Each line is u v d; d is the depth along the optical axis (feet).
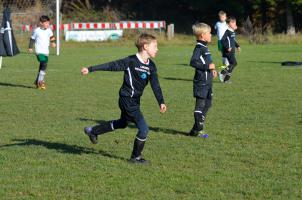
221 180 30.12
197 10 216.74
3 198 27.58
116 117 49.14
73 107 54.19
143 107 53.98
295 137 39.99
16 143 39.01
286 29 195.72
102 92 64.28
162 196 27.71
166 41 153.48
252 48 135.33
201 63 40.40
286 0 188.14
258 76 78.07
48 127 44.65
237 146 37.68
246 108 52.26
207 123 45.68
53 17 159.84
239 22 200.34
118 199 27.32
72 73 83.92
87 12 203.82
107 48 139.64
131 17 216.33
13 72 85.51
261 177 30.53
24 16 158.61
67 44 148.46
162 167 32.71
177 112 51.21
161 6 221.46
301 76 77.41
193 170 32.07
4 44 75.72
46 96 61.46
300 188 28.63
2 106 54.90
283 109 51.42
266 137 40.16
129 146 37.96
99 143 38.81
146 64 32.53
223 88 66.44
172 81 74.23
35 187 29.14
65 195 27.94
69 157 34.96
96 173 31.48
